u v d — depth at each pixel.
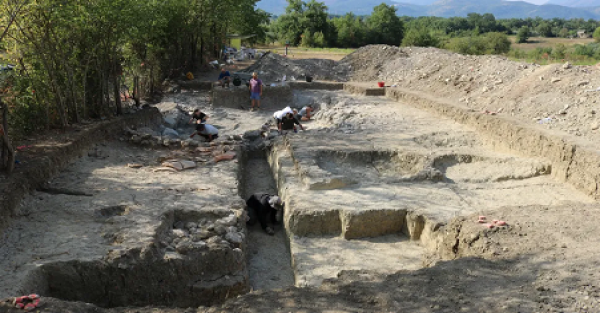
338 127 13.59
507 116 11.53
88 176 8.44
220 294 5.95
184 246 6.04
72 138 9.43
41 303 4.30
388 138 11.31
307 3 56.88
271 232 8.05
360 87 19.48
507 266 5.00
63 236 6.12
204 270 6.03
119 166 9.27
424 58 20.97
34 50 9.51
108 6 10.14
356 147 10.39
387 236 7.55
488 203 7.82
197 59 23.92
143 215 6.77
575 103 10.77
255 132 13.08
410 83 19.11
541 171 9.16
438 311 4.08
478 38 43.53
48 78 9.93
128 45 13.09
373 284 4.68
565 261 5.02
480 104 13.42
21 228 6.30
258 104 17.36
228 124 15.15
